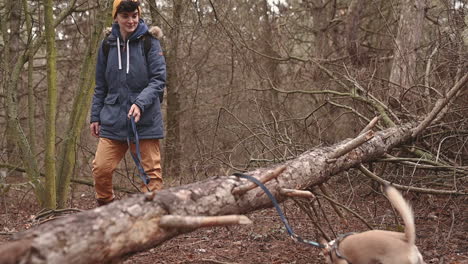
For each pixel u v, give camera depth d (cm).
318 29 1341
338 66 1016
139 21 496
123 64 490
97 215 294
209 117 1165
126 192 734
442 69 786
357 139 483
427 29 1089
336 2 1412
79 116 644
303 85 1157
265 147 730
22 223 617
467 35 709
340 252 354
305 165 452
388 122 696
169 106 1192
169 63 1169
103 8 633
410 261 327
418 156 664
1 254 254
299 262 455
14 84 676
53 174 618
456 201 602
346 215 607
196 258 467
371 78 753
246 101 1064
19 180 901
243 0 1270
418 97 750
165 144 1171
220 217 306
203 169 765
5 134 871
